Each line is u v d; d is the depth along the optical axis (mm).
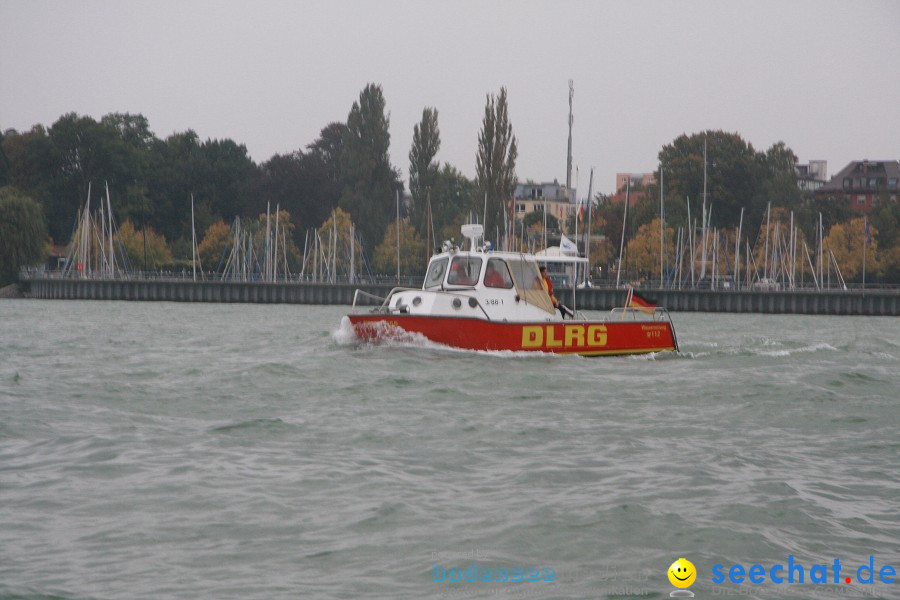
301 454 28266
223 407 36625
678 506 23219
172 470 26062
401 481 25234
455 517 22172
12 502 22953
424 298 52438
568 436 31656
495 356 51062
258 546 20188
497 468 26953
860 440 32125
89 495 23578
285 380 43312
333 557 19625
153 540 20469
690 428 33625
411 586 18250
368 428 32344
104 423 32906
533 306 53906
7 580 18172
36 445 29219
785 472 27047
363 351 52188
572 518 22094
